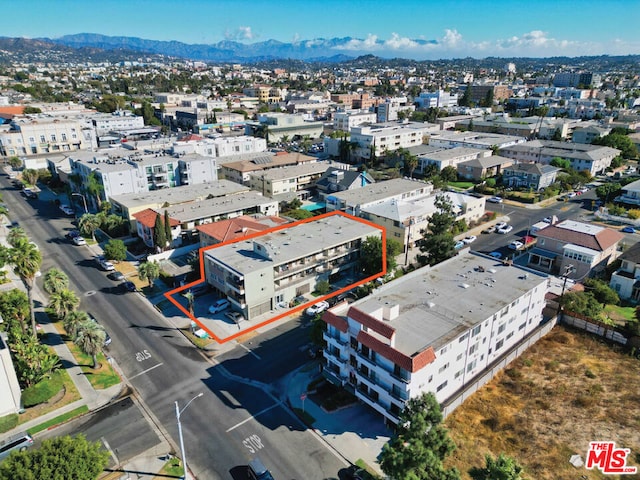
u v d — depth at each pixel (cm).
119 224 10106
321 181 13200
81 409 5100
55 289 6344
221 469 4341
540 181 13462
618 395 5338
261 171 13475
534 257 8881
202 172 12794
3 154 17712
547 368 5841
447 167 14738
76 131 18988
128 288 7888
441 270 6712
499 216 11719
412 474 3484
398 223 9194
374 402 4816
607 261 8538
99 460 3728
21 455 3544
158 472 4303
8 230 10356
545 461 4441
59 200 12850
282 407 5147
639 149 18075
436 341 4831
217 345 6309
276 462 4412
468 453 4516
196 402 5234
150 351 6169
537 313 6481
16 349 5344
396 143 18175
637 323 6247
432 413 3894
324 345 5634
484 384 5547
